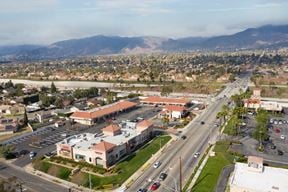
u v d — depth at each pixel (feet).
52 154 386.11
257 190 253.65
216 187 282.15
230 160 342.64
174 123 515.91
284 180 269.85
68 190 295.07
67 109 636.07
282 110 583.58
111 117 571.28
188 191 277.64
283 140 413.39
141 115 582.76
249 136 429.38
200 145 398.42
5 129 492.95
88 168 336.90
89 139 393.91
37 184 309.42
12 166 359.46
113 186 295.07
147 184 294.66
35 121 563.07
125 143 376.07
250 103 585.63
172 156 363.97
